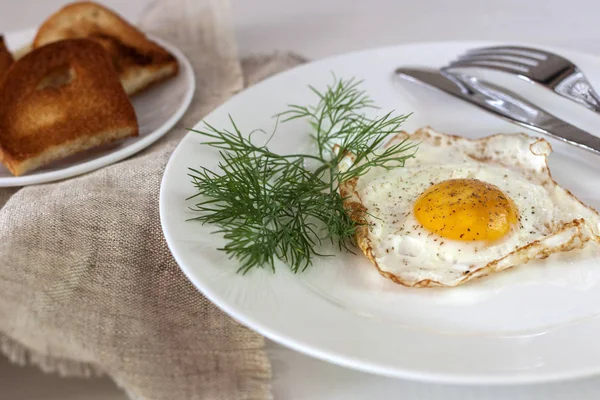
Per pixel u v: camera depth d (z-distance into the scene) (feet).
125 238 0.95
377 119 1.19
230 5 1.69
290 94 1.22
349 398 0.84
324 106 1.20
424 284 0.89
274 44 1.54
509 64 1.24
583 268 0.91
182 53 1.40
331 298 0.88
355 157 1.05
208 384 0.84
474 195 0.97
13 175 1.12
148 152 1.17
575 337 0.82
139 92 1.32
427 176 1.05
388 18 1.64
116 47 1.33
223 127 1.13
